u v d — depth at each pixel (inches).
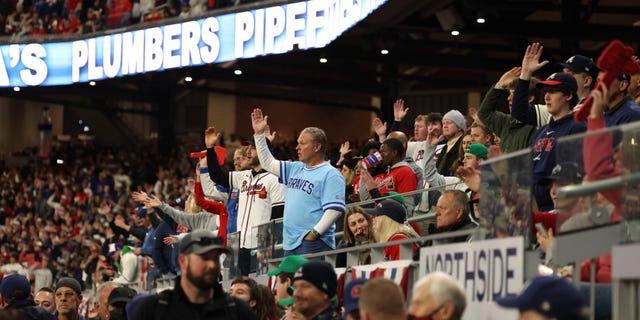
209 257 300.2
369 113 1749.5
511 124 449.4
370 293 262.2
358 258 430.6
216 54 1144.2
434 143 536.7
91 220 1512.1
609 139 269.7
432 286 253.4
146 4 1282.0
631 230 258.5
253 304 411.2
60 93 1705.2
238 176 571.2
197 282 299.6
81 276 1115.9
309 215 478.6
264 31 1069.1
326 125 1769.2
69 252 1327.5
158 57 1241.4
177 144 1824.6
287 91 1774.1
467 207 366.0
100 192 1668.3
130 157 1855.3
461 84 1218.0
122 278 847.1
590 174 273.0
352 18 889.5
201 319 301.3
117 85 1881.2
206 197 659.4
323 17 978.7
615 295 253.1
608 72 313.9
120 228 943.7
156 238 693.9
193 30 1183.6
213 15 1150.3
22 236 1497.3
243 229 561.3
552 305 223.0
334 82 1366.9
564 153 279.7
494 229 300.0
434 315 252.1
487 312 289.6
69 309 506.6
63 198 1652.3
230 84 1788.9
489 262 291.1
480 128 488.7
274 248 511.2
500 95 455.2
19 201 1670.8
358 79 1378.0
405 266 359.3
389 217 430.6
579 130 376.8
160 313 301.6
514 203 286.5
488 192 305.1
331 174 476.4
